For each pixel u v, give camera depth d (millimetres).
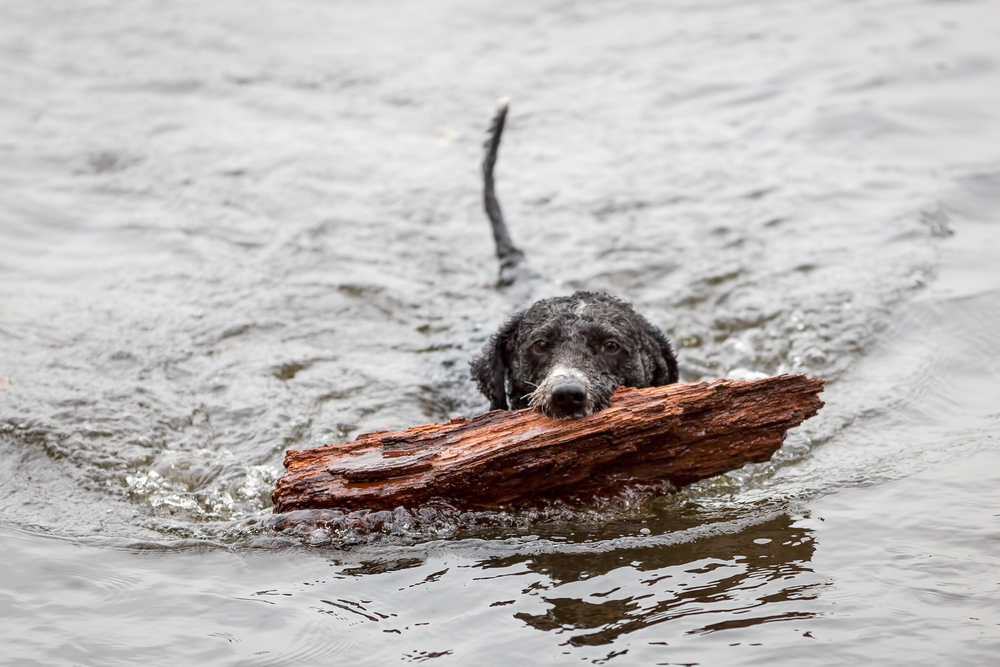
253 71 22359
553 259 14797
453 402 11750
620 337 10102
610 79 21203
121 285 13969
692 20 24047
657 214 15836
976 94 18844
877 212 15070
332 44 23953
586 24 24344
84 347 12352
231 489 9758
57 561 8023
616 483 8500
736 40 22594
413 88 21328
